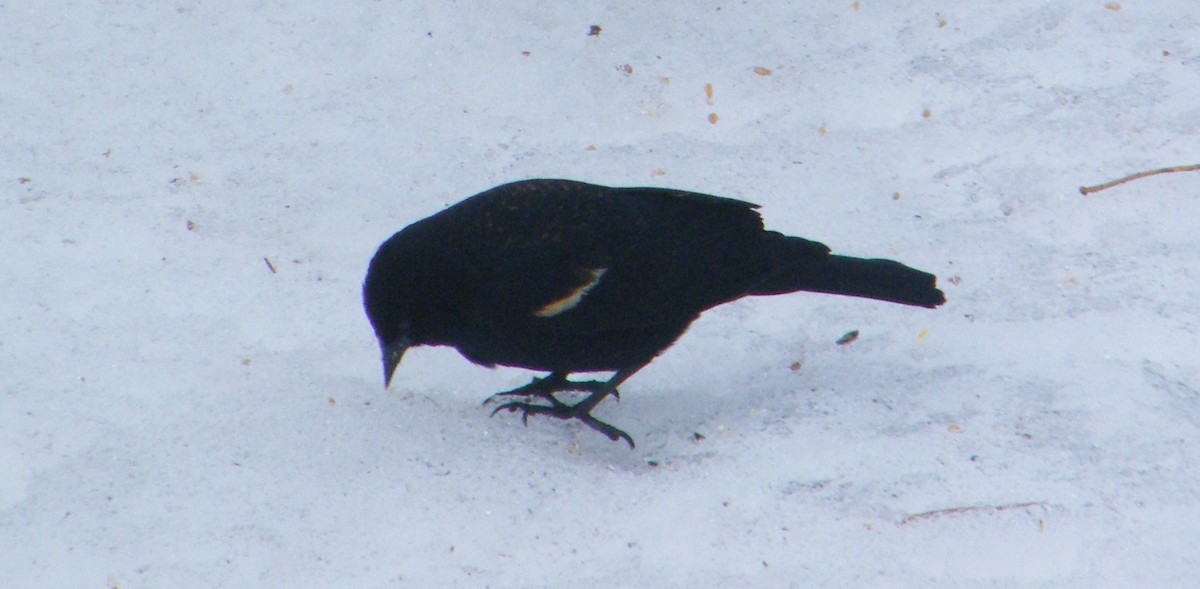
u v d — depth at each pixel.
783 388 9.61
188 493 8.58
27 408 9.42
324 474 8.71
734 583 7.76
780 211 11.57
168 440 9.08
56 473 8.82
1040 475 8.45
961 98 12.59
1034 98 12.46
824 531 8.11
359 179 12.02
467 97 12.88
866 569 7.80
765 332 10.38
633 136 12.52
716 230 9.48
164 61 13.16
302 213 11.66
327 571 7.96
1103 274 10.56
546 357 9.14
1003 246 11.01
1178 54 12.72
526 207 8.99
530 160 12.25
